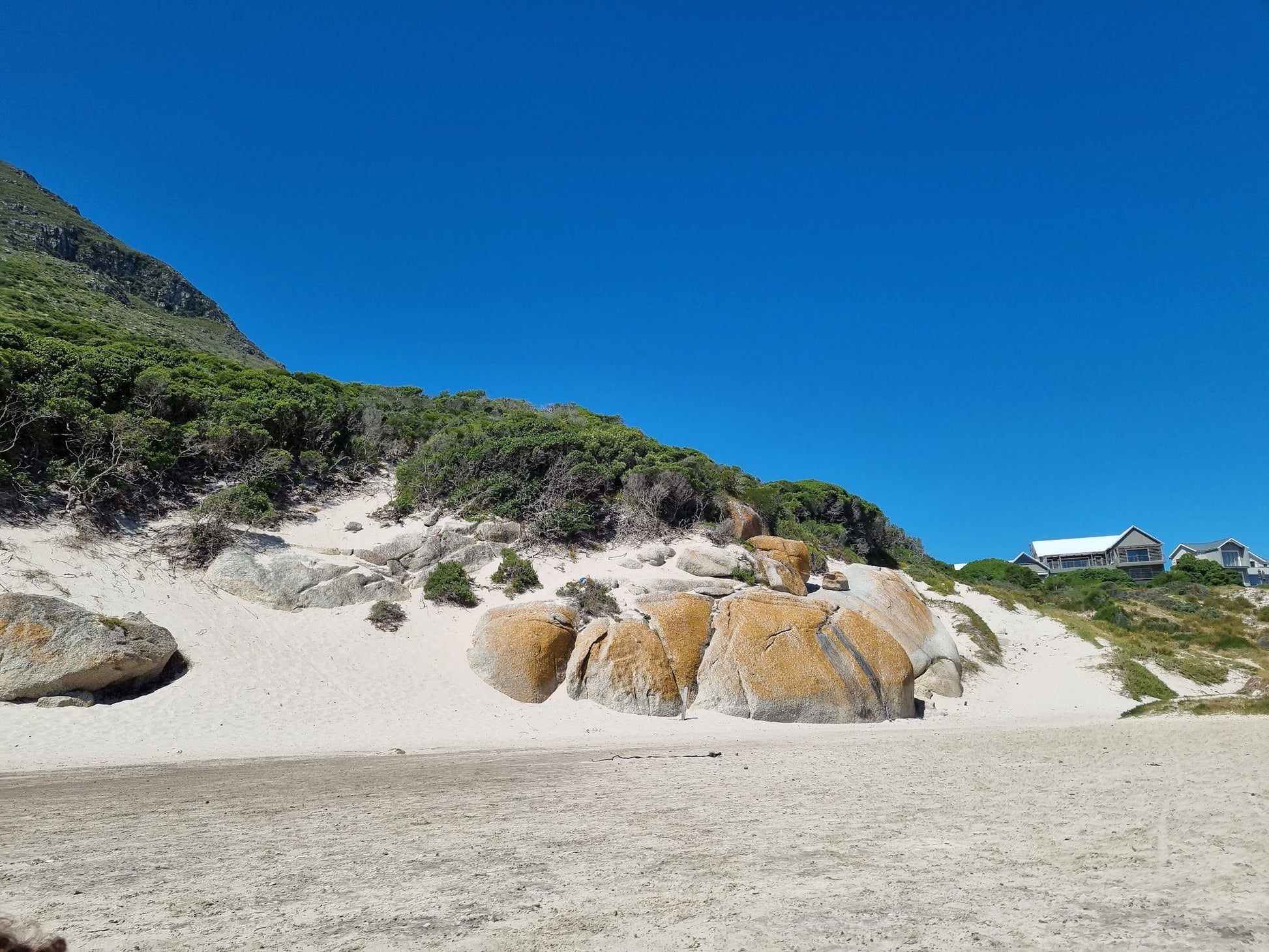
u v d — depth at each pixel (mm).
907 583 32406
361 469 31109
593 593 24891
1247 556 87625
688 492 30688
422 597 24453
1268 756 12422
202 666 18953
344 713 18922
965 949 4215
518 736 18859
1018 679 31797
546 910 5133
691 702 22234
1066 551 83750
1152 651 35719
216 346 59844
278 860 6668
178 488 25812
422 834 7703
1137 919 4625
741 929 4672
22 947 4480
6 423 22344
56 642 16781
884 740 17688
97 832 7859
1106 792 9461
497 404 46844
